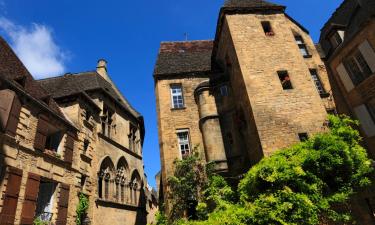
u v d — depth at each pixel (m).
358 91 16.86
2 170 11.20
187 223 10.06
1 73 11.91
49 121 14.60
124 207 20.36
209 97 18.45
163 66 20.92
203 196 14.80
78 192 15.89
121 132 22.64
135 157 24.19
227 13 18.00
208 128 17.47
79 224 15.39
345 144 9.82
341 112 18.23
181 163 15.84
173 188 15.59
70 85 20.80
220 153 16.59
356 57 17.27
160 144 18.03
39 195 14.33
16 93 12.61
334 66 19.08
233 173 16.20
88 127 18.41
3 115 11.47
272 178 9.18
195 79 20.08
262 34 17.14
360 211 11.27
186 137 18.31
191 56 22.25
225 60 19.25
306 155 9.94
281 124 14.21
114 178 19.80
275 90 15.13
